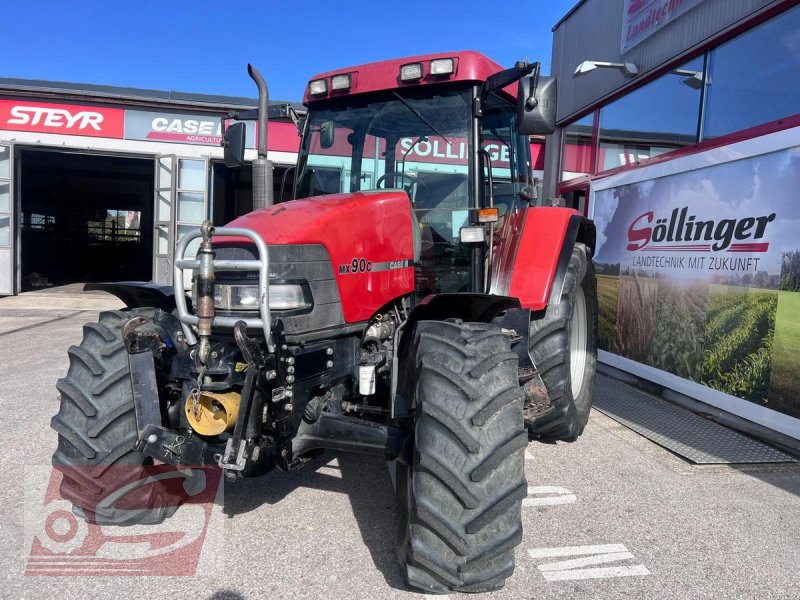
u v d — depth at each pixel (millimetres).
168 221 11656
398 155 3309
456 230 3156
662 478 3469
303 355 2367
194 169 11727
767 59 4859
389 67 3277
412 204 3166
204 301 2186
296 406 2354
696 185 5188
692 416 4781
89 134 11461
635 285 6062
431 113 3234
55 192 19312
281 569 2367
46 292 13375
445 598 2211
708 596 2297
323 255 2516
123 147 11570
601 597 2270
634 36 6699
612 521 2896
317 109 3586
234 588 2232
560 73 8758
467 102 3166
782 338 4223
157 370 2512
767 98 4871
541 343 3633
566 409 3635
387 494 3090
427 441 2076
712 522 2916
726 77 5340
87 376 2492
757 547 2682
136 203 21438
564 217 3686
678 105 6066
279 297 2355
